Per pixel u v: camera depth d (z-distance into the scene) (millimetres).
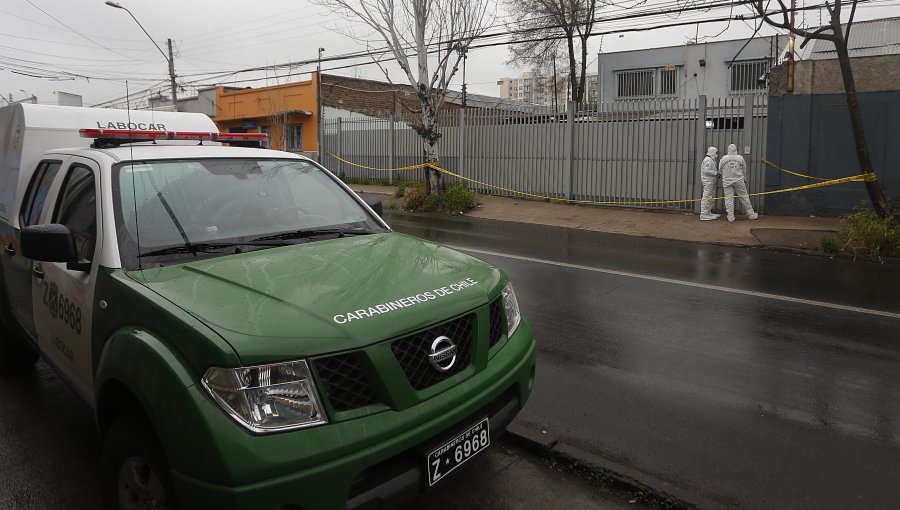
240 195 3873
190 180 3789
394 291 2938
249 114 33469
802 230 12586
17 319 4621
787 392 4914
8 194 6691
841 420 4434
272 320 2570
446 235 13156
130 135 4215
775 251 11227
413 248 3668
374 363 2564
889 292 8141
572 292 8039
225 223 3660
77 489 3670
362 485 2537
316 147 29734
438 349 2803
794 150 14258
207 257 3309
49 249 3166
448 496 3537
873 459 3895
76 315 3350
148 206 3490
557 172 17797
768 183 14617
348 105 32500
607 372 5309
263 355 2395
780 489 3553
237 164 4082
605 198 16984
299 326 2549
